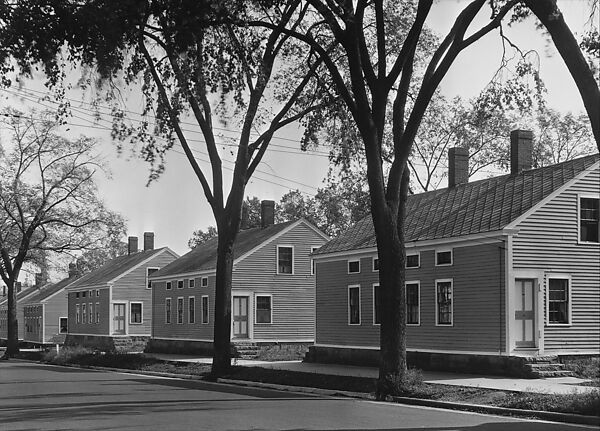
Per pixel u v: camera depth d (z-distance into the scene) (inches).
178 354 1839.3
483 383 828.0
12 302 2086.6
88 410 655.8
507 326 938.1
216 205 1065.5
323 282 1341.0
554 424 555.8
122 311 2432.3
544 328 951.0
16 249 2181.3
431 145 1975.9
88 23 682.2
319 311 1344.7
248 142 1048.2
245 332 1674.5
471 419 582.2
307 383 898.7
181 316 1925.4
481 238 988.6
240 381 992.9
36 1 672.4
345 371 1083.9
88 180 2039.9
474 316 997.8
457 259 1037.8
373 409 652.1
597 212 1005.2
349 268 1273.4
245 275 1686.8
